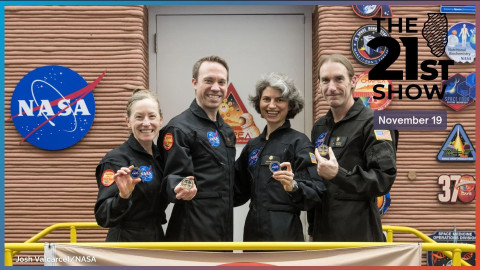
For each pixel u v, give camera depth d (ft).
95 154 15.40
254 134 16.69
